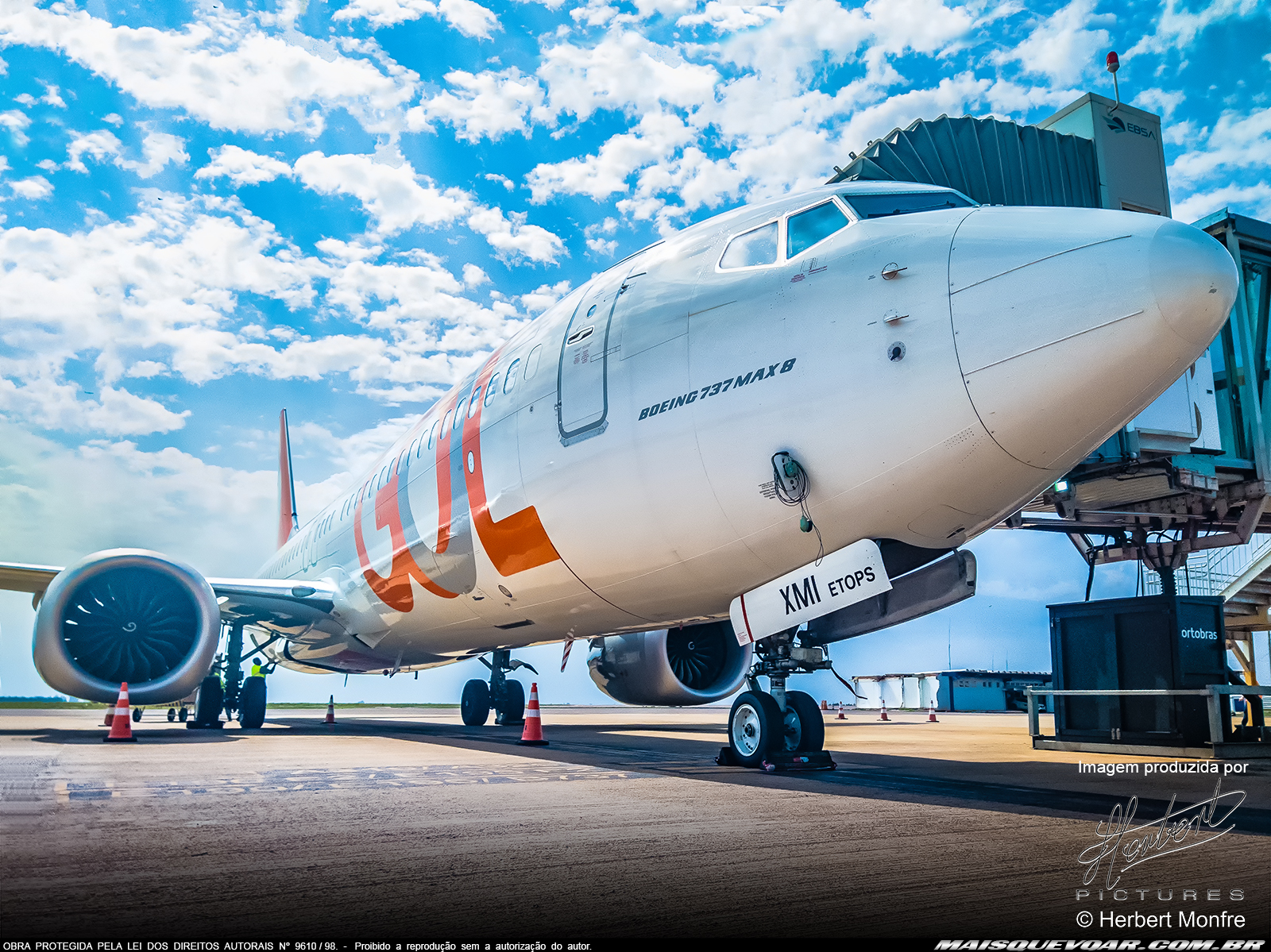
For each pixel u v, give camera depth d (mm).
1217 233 11289
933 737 14695
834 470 6176
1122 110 12242
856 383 6055
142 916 2621
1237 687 8875
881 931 2594
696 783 6164
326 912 2707
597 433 7738
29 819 4297
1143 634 9711
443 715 33000
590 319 8344
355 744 10344
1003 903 2904
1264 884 3195
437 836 3947
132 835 3869
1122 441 9688
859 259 6387
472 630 11398
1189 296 5086
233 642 15398
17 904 2725
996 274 5688
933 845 3848
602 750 9742
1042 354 5414
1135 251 5293
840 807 4953
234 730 14461
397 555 11898
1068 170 11703
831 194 7105
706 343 6992
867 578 6340
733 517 6754
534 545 8672
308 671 18688
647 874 3258
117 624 11102
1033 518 11984
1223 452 10516
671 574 7496
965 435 5695
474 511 9664
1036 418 5504
